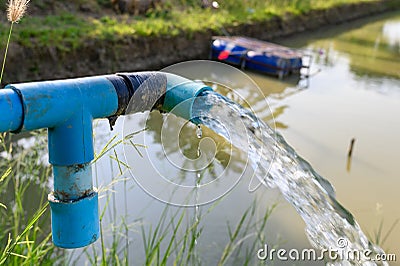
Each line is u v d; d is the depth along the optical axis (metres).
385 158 2.80
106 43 3.63
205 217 1.98
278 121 3.19
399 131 3.23
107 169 2.13
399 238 2.07
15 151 2.26
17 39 3.13
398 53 5.45
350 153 2.76
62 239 0.69
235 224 1.96
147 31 3.97
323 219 1.04
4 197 1.81
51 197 0.69
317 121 3.26
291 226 2.01
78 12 4.13
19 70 3.08
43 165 2.06
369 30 6.62
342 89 4.02
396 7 8.27
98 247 1.77
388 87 4.18
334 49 5.42
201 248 1.81
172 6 4.91
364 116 3.44
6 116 0.58
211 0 5.25
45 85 0.62
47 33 3.36
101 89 0.67
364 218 2.19
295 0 6.33
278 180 0.95
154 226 1.93
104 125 2.26
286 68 4.10
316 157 2.72
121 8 4.42
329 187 1.12
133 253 1.77
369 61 5.02
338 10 6.90
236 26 4.95
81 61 3.46
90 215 0.69
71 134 0.65
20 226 1.73
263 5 5.84
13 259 1.19
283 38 5.62
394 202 2.35
